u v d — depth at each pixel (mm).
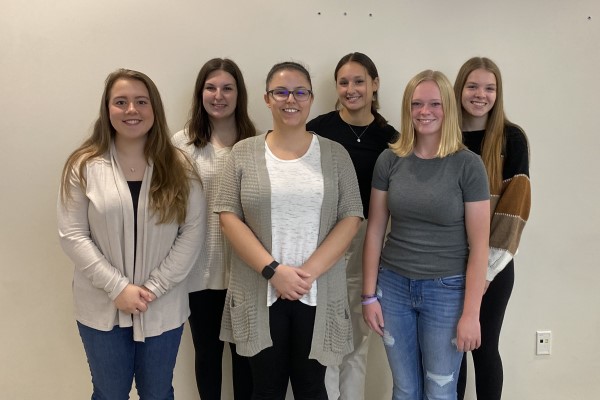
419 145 1481
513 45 2016
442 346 1458
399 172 1479
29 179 2006
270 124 2025
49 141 1986
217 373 1853
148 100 1445
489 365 1697
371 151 1821
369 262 1575
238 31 1965
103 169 1425
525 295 2154
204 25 1954
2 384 2115
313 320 1431
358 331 1873
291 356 1491
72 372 2123
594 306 2166
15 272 2057
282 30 1972
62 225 1435
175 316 1515
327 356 1446
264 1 1953
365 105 1831
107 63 1952
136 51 1953
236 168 1483
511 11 1998
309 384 1476
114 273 1405
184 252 1499
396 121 2049
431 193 1396
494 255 1562
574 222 2119
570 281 2150
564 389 2211
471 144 1673
